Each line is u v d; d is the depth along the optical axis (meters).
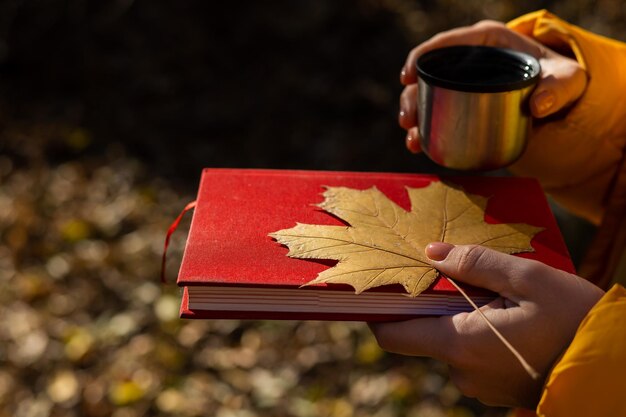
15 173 1.76
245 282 0.67
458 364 0.66
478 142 0.74
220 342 1.41
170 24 2.14
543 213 0.74
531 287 0.65
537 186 0.77
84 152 1.85
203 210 0.73
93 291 1.48
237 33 2.18
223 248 0.70
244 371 1.36
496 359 0.65
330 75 2.10
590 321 0.63
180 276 0.67
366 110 2.00
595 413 0.62
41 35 2.05
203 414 1.27
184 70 2.09
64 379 1.29
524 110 0.74
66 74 2.04
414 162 1.85
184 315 0.67
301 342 1.41
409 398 1.29
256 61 2.14
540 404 0.63
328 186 0.77
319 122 1.98
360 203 0.74
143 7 2.14
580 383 0.62
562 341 0.64
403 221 0.73
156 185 1.77
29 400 1.27
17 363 1.32
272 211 0.74
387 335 0.67
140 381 1.30
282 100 2.03
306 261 0.69
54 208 1.67
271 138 1.93
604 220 0.80
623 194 0.79
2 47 2.04
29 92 2.02
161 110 1.99
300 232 0.71
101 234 1.62
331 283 0.67
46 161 1.80
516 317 0.65
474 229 0.72
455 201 0.75
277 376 1.35
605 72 0.77
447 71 0.77
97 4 2.10
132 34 2.11
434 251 0.68
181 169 1.83
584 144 0.79
